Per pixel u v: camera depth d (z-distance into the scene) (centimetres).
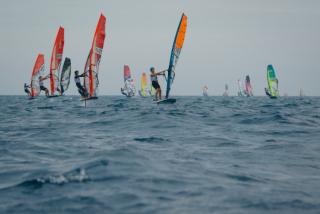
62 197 3288
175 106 16300
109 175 4003
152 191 3497
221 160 5200
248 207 3109
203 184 3803
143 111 13175
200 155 5553
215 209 3039
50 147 6212
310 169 4700
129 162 4631
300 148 6238
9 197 3334
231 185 3800
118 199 3241
